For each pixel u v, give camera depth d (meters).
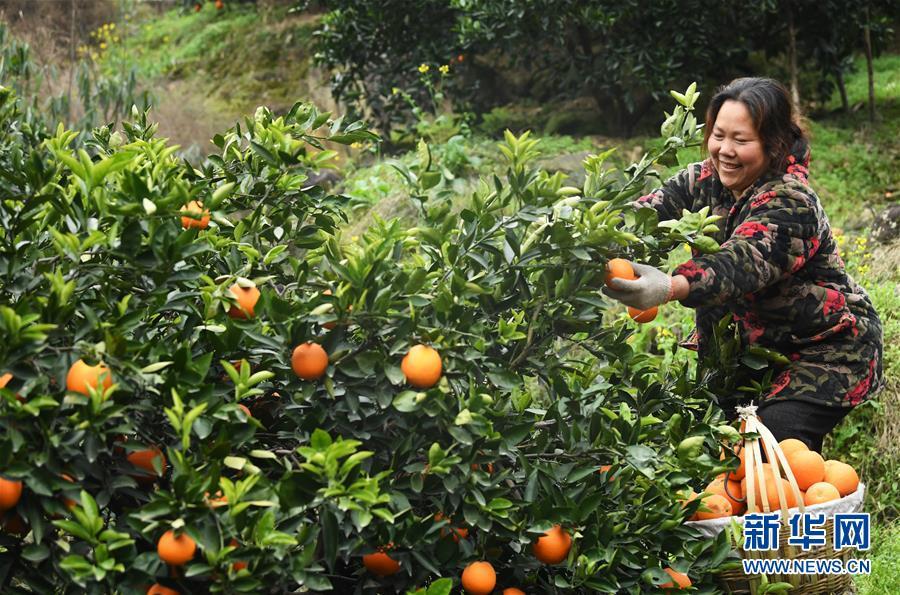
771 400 3.13
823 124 8.02
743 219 3.04
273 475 2.47
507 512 2.41
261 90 11.01
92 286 2.43
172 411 2.10
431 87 7.84
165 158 2.59
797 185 2.95
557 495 2.47
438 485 2.42
